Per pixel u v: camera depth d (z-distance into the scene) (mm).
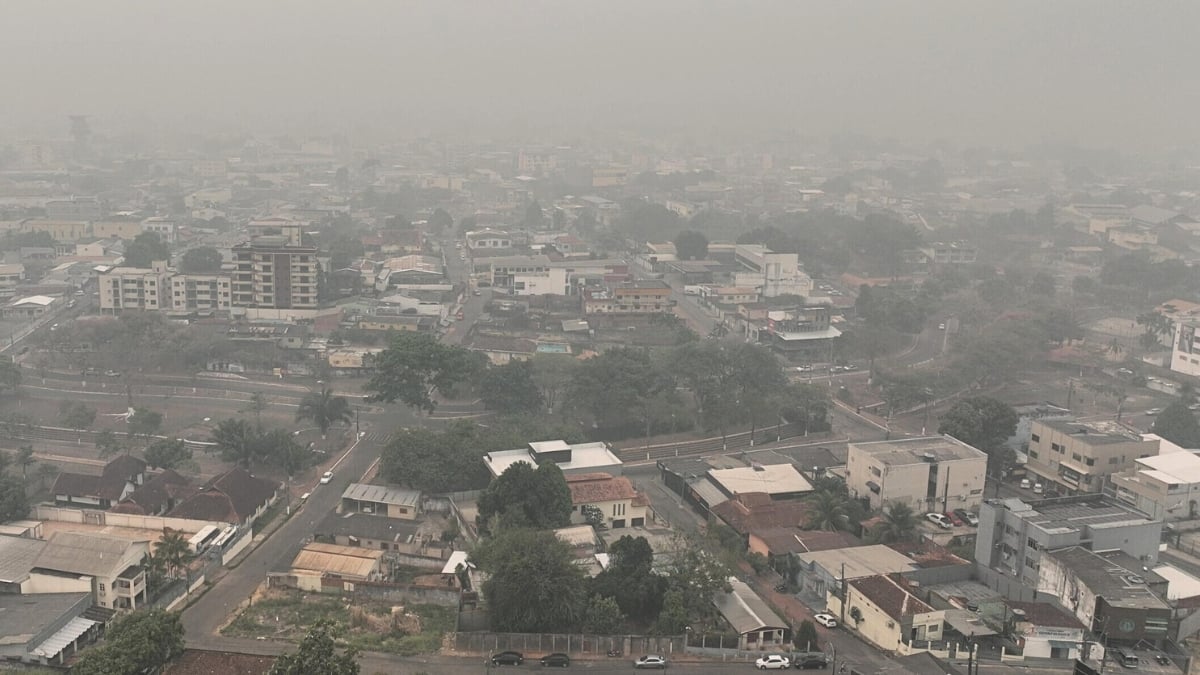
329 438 177625
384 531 135500
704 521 145875
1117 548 120812
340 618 112688
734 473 155125
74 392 199875
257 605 116000
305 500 150250
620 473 153625
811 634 106312
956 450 151875
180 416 187875
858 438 186500
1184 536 139250
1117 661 103875
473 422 170125
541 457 152625
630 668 102562
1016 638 106250
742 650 105750
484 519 133750
